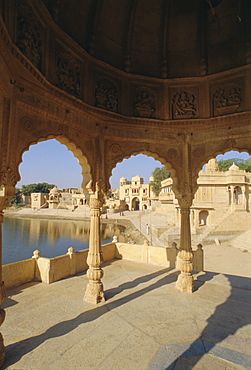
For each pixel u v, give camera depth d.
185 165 5.95
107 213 57.81
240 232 21.80
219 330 4.04
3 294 3.20
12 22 3.20
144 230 30.97
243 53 5.26
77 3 4.73
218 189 25.28
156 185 51.16
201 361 3.22
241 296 5.47
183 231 5.92
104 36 5.36
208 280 6.57
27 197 85.69
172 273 7.21
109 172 5.59
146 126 5.74
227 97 5.45
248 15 5.11
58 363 3.16
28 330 4.01
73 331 3.98
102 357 3.29
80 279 6.69
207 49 5.72
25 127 3.90
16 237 32.28
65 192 82.00
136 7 5.45
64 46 4.55
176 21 5.65
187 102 5.77
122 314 4.59
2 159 3.40
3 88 3.24
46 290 5.84
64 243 28.66
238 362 3.19
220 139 5.61
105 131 5.54
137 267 7.92
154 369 3.06
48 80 4.13
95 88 5.23
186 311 4.74
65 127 4.71
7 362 3.17
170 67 5.93
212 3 5.39
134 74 5.71
